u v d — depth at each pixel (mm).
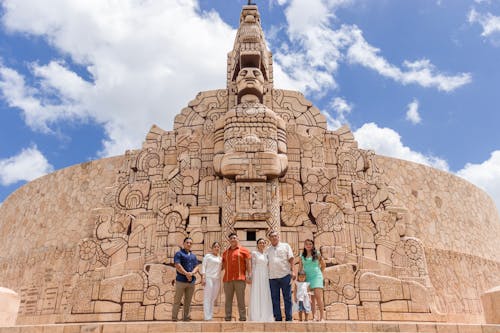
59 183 17031
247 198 11312
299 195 12250
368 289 10617
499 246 19078
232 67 15336
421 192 16500
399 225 12172
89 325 5770
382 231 11922
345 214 12031
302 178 12469
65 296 13680
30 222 17203
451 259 15445
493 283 16750
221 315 10055
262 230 11047
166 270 10680
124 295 10398
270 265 7066
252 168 11531
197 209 11711
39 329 5699
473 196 18438
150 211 12102
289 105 14352
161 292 10430
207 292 7328
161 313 10203
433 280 14516
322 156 13070
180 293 7203
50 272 14602
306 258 7746
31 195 17938
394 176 16188
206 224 11547
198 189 12281
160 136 13711
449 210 16953
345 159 13445
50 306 13742
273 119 12352
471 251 16906
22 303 14547
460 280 15273
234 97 14188
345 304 10406
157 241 11383
